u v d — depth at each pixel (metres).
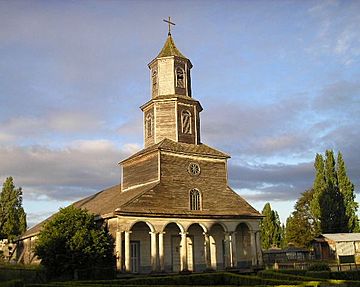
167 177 43.09
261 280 27.75
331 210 70.62
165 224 41.03
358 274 33.72
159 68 47.91
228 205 46.47
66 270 35.00
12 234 76.12
